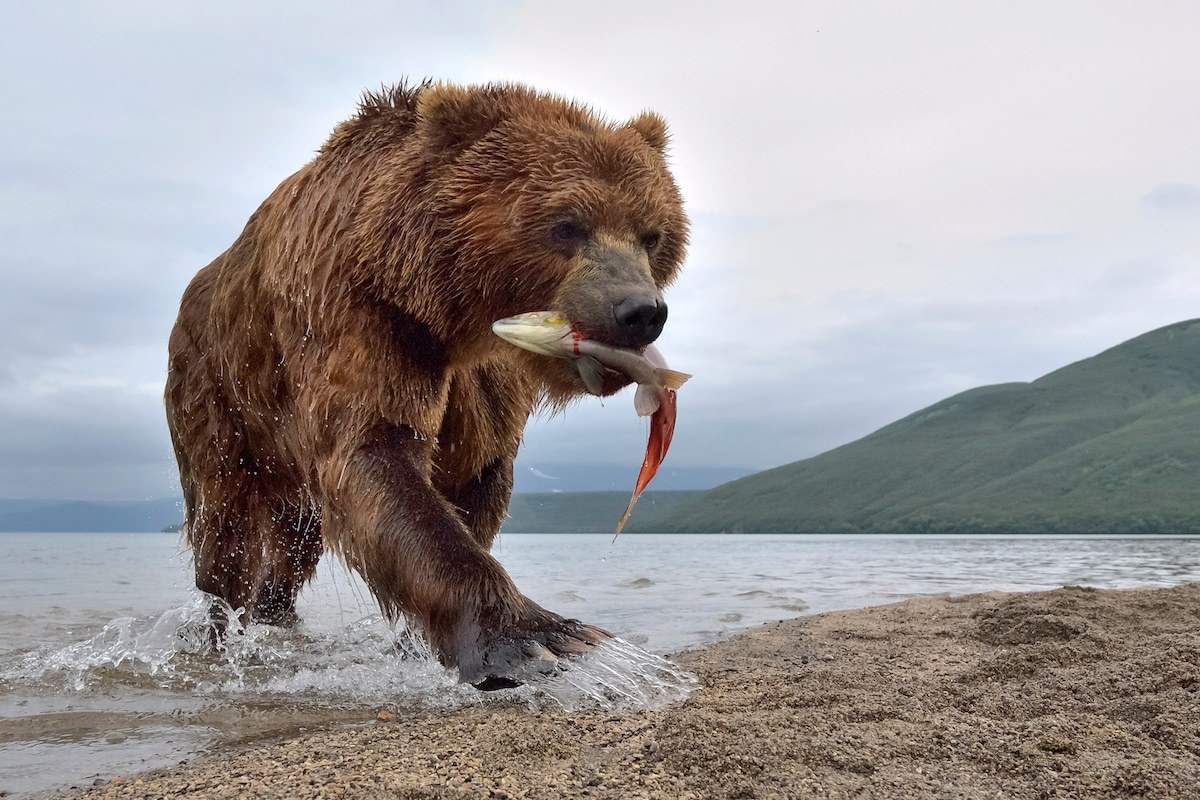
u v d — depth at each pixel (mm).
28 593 12117
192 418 6527
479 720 4098
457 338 5164
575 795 3033
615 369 4754
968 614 7562
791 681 4926
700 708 4117
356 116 5543
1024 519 140875
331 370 5031
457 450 5855
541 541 78188
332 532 4996
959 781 3143
